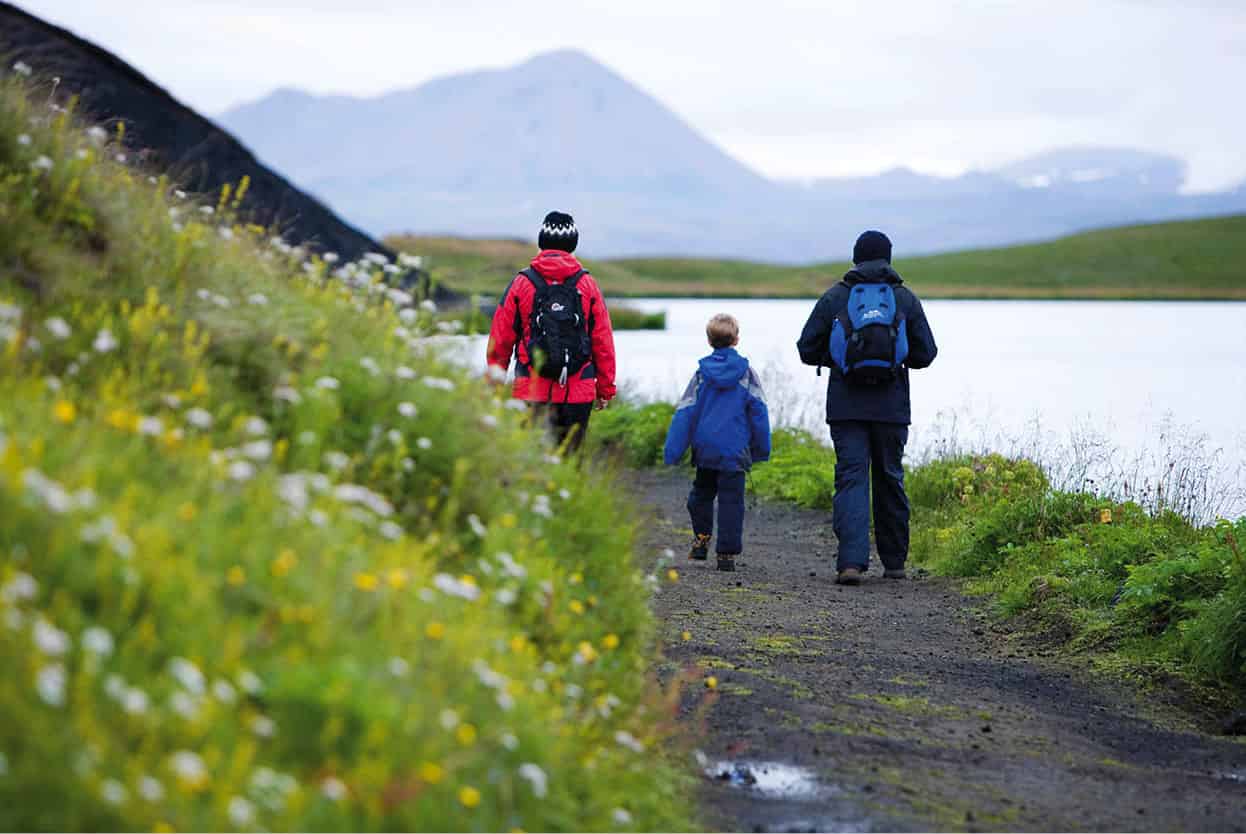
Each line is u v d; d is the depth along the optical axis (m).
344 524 8.37
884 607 18.03
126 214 11.55
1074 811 9.73
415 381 11.06
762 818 9.14
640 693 10.43
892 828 9.08
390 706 6.69
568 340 16.30
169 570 6.76
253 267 12.05
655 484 30.27
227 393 9.99
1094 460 27.80
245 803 5.66
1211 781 10.91
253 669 6.73
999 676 14.37
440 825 6.51
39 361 9.05
